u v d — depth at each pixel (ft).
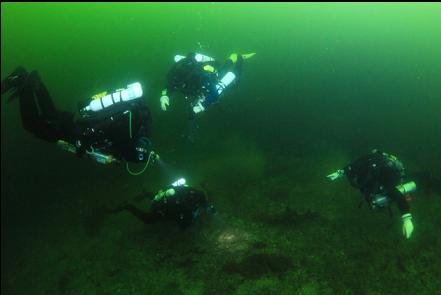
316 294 13.23
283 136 24.11
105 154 10.01
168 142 26.16
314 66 32.63
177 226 17.99
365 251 14.51
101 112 9.53
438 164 18.43
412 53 30.55
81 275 17.11
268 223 17.11
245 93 30.32
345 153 21.06
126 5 107.55
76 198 24.57
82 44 63.57
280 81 31.27
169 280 15.28
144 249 17.31
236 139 24.89
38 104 9.62
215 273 15.06
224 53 42.04
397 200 11.16
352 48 34.83
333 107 25.86
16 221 25.84
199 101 12.86
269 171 20.99
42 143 34.27
